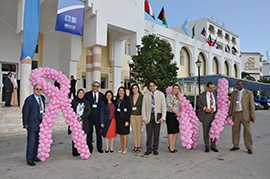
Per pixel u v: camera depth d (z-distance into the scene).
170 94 5.57
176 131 5.41
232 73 33.53
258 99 24.45
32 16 9.06
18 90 11.23
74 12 10.07
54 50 14.97
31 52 9.02
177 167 4.17
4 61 12.94
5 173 3.81
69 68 13.62
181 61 24.58
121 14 12.67
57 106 4.65
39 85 4.44
